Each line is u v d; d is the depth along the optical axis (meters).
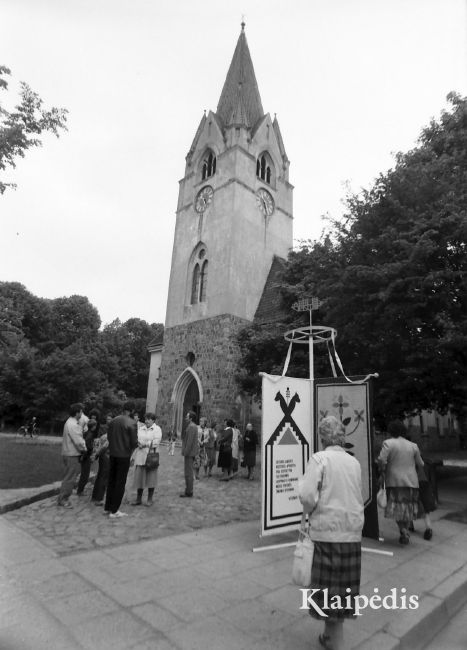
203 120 30.91
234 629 3.62
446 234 10.41
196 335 25.55
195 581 4.62
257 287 26.30
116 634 3.44
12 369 29.00
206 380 24.03
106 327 60.22
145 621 3.68
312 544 3.52
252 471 14.05
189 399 25.55
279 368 16.06
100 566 4.93
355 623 3.89
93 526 6.70
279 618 3.84
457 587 4.82
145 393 52.53
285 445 6.56
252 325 20.95
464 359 10.98
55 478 10.45
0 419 29.95
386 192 11.77
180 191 31.03
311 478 3.43
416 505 6.61
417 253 9.80
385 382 11.97
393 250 11.29
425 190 11.51
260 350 17.86
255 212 27.31
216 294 25.11
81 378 28.52
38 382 28.86
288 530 6.31
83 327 51.81
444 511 9.06
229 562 5.29
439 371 11.05
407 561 5.70
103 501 8.60
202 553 5.61
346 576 3.31
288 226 29.86
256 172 28.53
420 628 3.96
